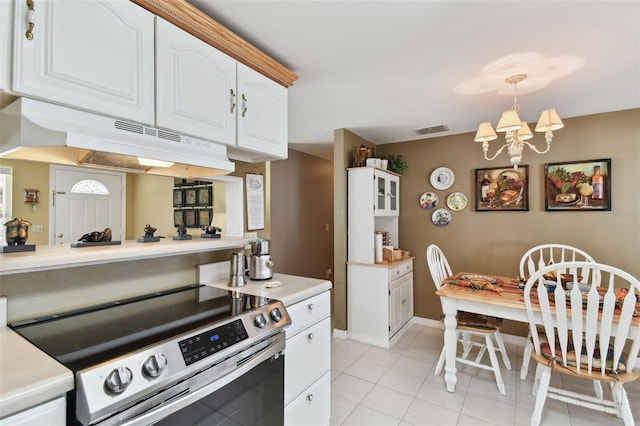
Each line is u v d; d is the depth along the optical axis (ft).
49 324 3.67
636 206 8.55
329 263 18.01
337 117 9.43
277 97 5.77
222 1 4.27
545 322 5.88
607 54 5.73
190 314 4.05
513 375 8.03
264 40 5.28
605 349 5.33
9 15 2.71
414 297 12.09
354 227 10.57
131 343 3.12
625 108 8.63
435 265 8.88
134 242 5.38
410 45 5.45
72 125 3.12
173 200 9.51
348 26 4.89
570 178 9.34
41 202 10.39
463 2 4.31
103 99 3.29
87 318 3.88
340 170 10.65
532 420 5.96
